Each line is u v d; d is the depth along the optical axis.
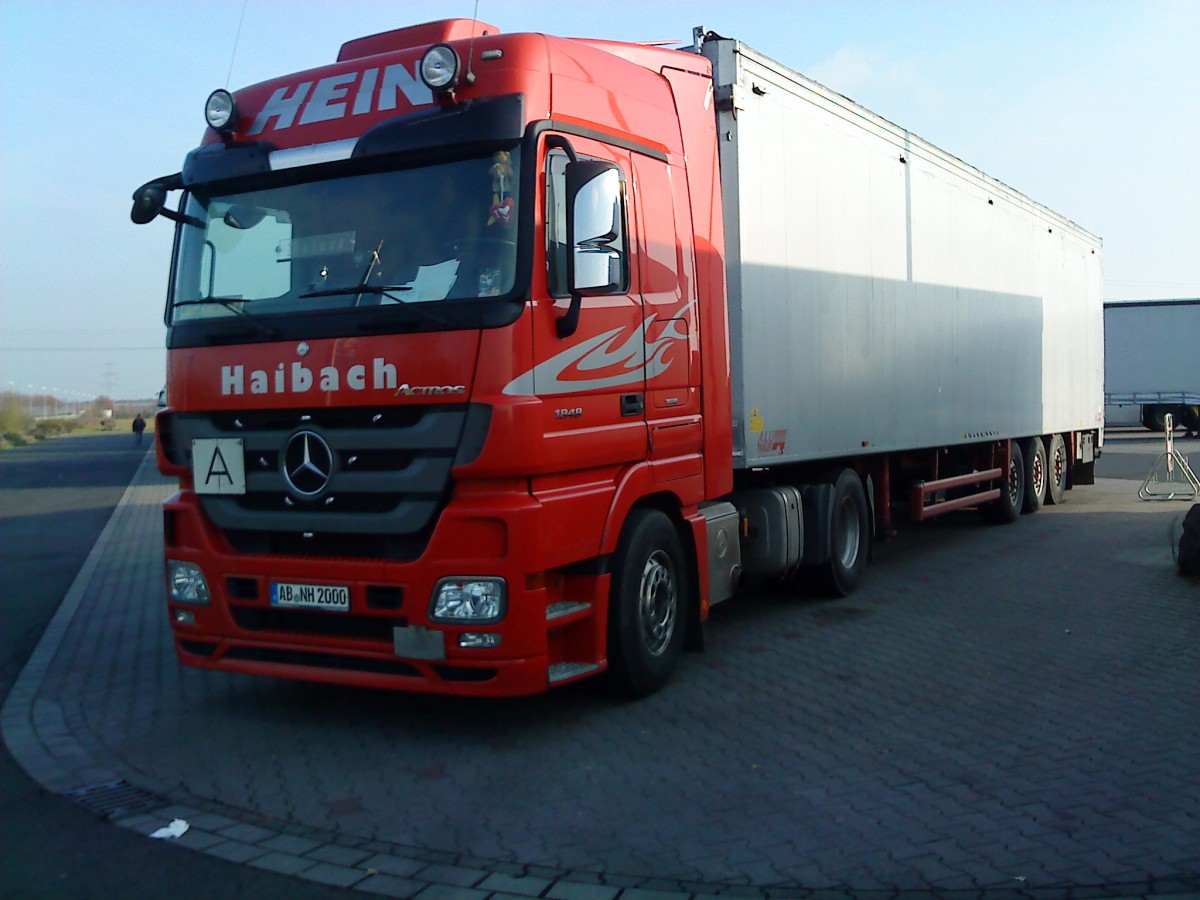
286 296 5.57
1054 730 5.67
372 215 5.48
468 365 5.11
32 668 7.35
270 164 5.75
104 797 4.91
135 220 6.06
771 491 8.32
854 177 9.54
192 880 4.04
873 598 9.44
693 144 7.00
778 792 4.84
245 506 5.71
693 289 6.80
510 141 5.27
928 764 5.18
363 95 5.69
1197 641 7.59
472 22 6.38
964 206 12.41
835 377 9.12
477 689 5.17
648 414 6.21
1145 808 4.58
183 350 5.85
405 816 4.63
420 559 5.19
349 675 5.45
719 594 7.16
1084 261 17.91
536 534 5.18
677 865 4.11
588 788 4.93
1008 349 14.07
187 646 5.98
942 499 12.48
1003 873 3.99
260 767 5.28
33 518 18.69
